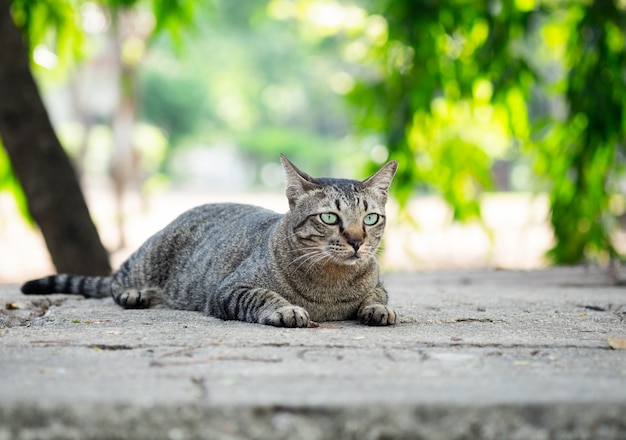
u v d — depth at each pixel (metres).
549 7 12.01
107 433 2.84
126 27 18.27
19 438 2.83
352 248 5.04
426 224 21.66
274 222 5.61
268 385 3.19
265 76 44.12
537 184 12.06
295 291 5.16
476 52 11.55
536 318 5.32
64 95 40.88
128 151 21.47
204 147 50.44
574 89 11.19
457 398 2.97
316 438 2.88
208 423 2.86
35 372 3.36
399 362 3.68
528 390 3.11
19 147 8.91
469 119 12.45
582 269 9.88
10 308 5.72
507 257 15.66
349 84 13.28
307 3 14.24
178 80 42.53
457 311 5.68
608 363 3.71
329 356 3.79
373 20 13.24
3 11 8.88
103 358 3.69
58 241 8.93
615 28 11.09
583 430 2.91
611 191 11.80
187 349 3.91
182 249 6.15
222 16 39.28
